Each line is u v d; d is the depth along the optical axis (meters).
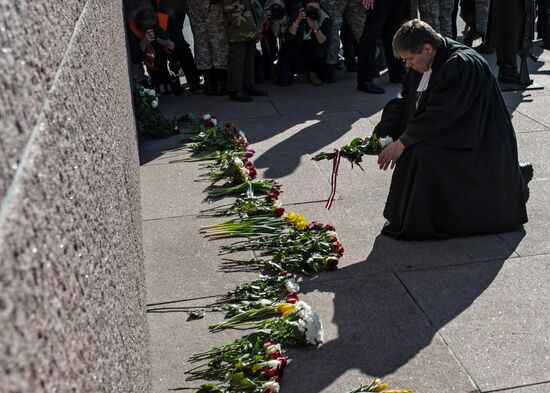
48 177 1.22
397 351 3.98
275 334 4.04
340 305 4.46
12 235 0.98
